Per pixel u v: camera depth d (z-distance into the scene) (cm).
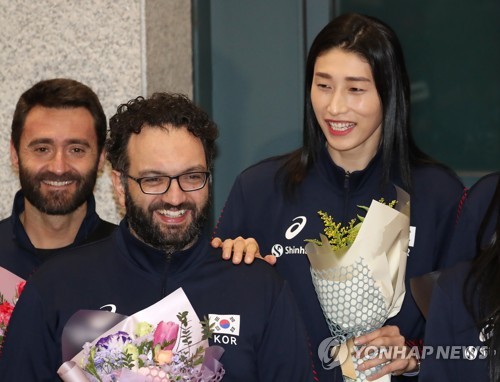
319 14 398
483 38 389
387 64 284
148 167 237
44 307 245
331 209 301
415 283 279
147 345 235
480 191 293
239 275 251
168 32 379
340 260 269
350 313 271
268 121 408
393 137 295
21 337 244
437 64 393
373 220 271
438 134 396
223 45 409
